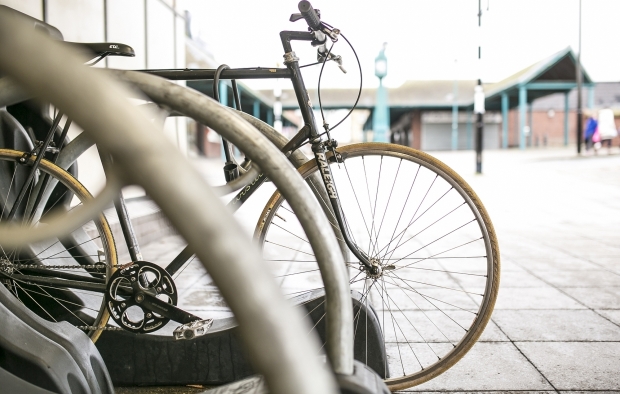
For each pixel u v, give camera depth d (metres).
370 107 42.81
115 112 0.36
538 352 1.98
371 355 1.68
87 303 1.83
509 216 5.81
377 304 2.63
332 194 1.61
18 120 1.95
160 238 4.36
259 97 28.36
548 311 2.47
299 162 1.67
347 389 0.78
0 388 1.11
